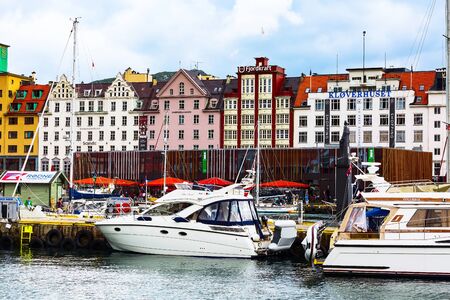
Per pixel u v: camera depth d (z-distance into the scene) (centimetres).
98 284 4134
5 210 5966
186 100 14112
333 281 4109
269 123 13538
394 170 11231
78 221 5838
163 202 5141
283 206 8688
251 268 4619
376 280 4097
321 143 13200
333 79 13312
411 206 4175
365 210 4278
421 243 4062
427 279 4066
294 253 5138
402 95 12794
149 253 5125
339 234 4247
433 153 12631
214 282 4184
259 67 13625
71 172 7844
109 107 14588
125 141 14462
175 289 3997
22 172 7706
